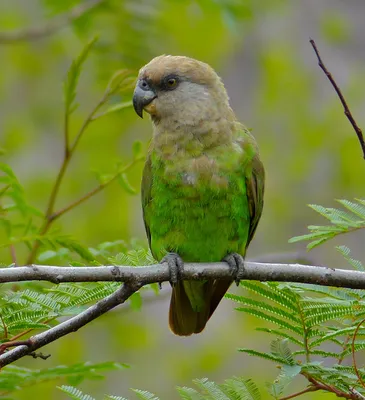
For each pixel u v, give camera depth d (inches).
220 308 700.0
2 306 305.0
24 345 292.0
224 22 556.7
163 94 383.2
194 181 372.8
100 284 322.7
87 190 690.8
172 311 395.2
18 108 765.3
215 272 344.8
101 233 669.9
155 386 655.1
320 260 732.0
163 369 663.8
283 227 757.9
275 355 295.9
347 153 773.3
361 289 307.9
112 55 550.3
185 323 395.5
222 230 378.3
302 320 297.4
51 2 573.6
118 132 720.3
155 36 567.5
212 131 378.0
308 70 837.2
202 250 381.1
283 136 799.7
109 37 553.0
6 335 298.2
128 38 556.1
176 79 383.2
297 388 564.4
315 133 789.9
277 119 809.5
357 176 768.9
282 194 768.9
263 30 852.0
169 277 324.2
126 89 423.5
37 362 615.8
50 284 359.6
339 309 292.4
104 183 424.8
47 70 773.9
